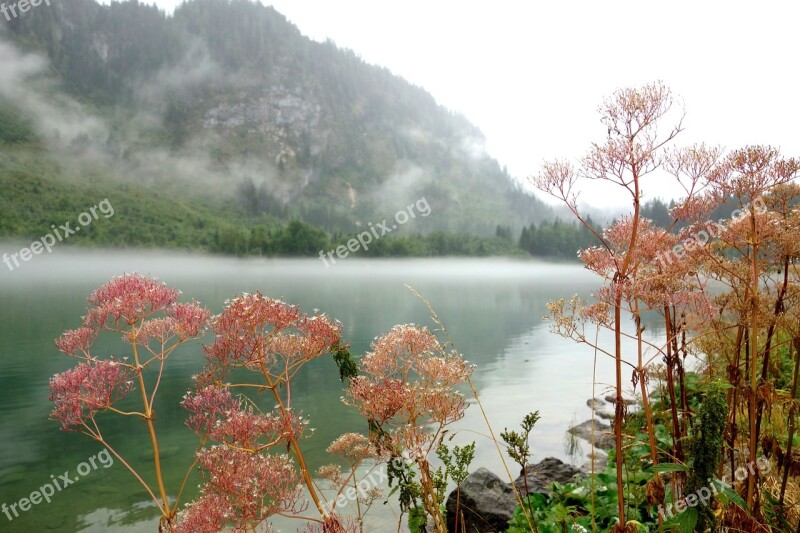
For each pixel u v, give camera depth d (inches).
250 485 140.1
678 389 287.9
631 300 130.7
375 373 164.6
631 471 221.0
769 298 148.4
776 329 155.5
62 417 154.9
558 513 200.2
